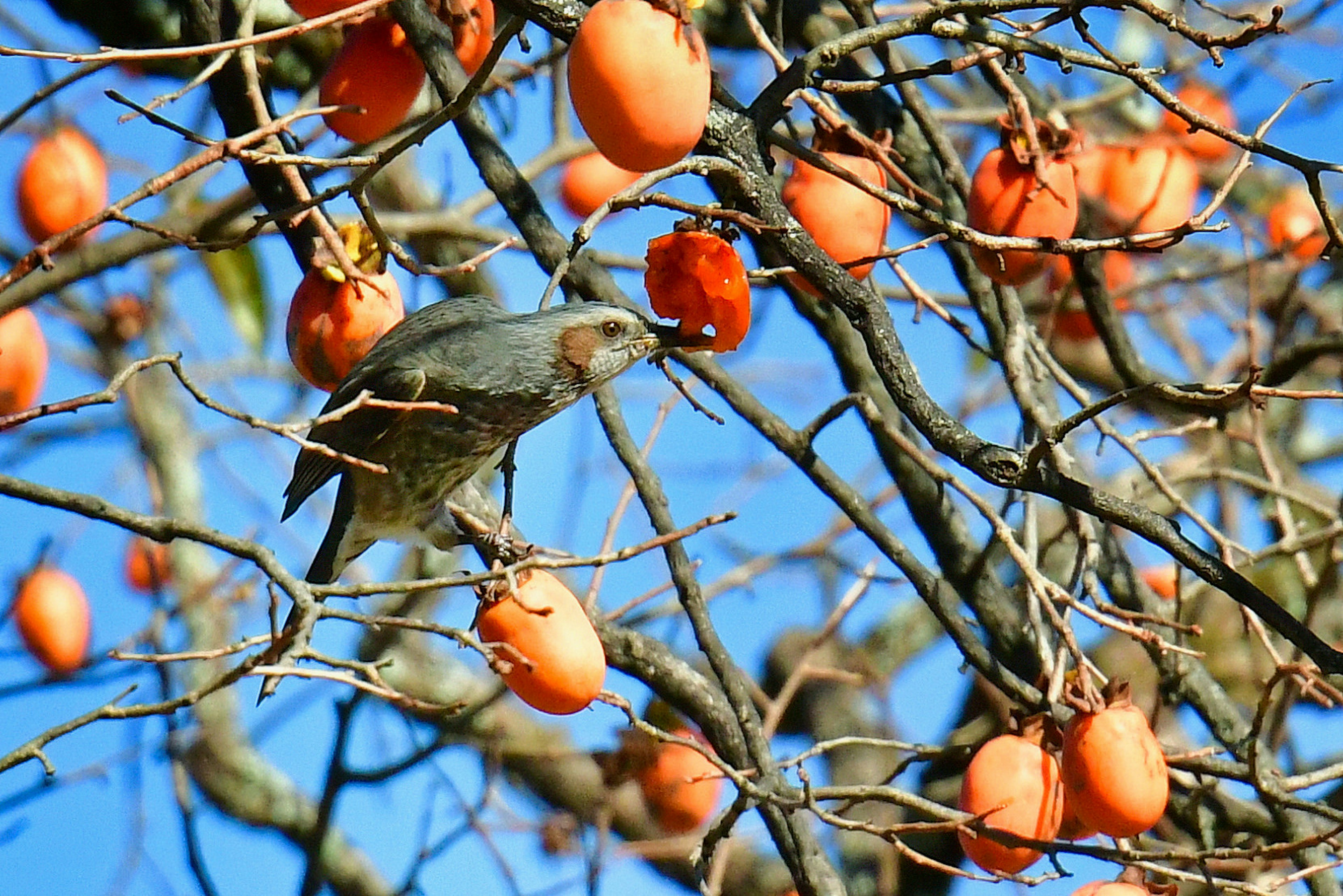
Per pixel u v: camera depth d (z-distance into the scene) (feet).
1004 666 31.60
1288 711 35.42
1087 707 27.09
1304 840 26.68
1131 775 26.40
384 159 25.21
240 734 48.80
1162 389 24.79
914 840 47.37
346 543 34.42
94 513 24.41
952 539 35.91
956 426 26.37
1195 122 26.03
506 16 42.29
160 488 48.57
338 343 30.45
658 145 24.27
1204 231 25.35
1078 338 43.68
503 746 46.11
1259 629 33.24
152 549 46.42
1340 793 43.91
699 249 25.26
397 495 33.19
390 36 30.12
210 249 25.41
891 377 26.78
